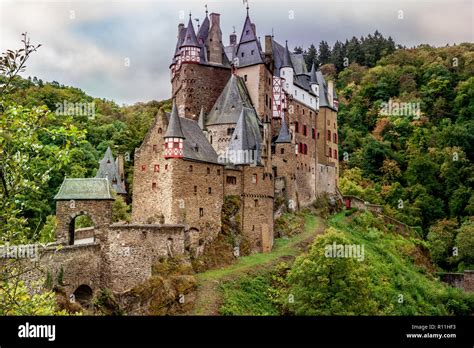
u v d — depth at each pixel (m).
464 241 105.81
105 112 147.62
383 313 60.72
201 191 66.31
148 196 66.06
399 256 88.50
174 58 89.50
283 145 83.56
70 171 98.31
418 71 178.75
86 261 52.41
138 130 122.56
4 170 22.80
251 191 71.50
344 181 121.00
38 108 23.02
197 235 64.62
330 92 110.25
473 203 120.69
